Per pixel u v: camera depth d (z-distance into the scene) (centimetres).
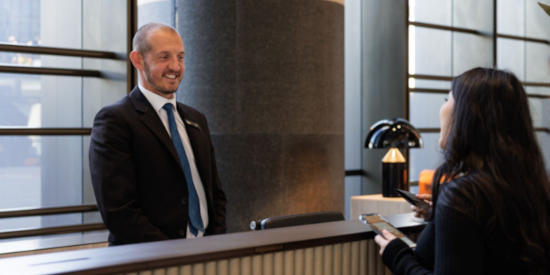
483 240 130
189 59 507
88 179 503
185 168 237
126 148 224
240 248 134
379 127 432
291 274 144
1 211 462
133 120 228
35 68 475
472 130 139
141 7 533
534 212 132
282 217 223
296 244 143
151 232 217
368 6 736
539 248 129
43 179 486
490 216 128
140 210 221
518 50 834
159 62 231
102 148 221
